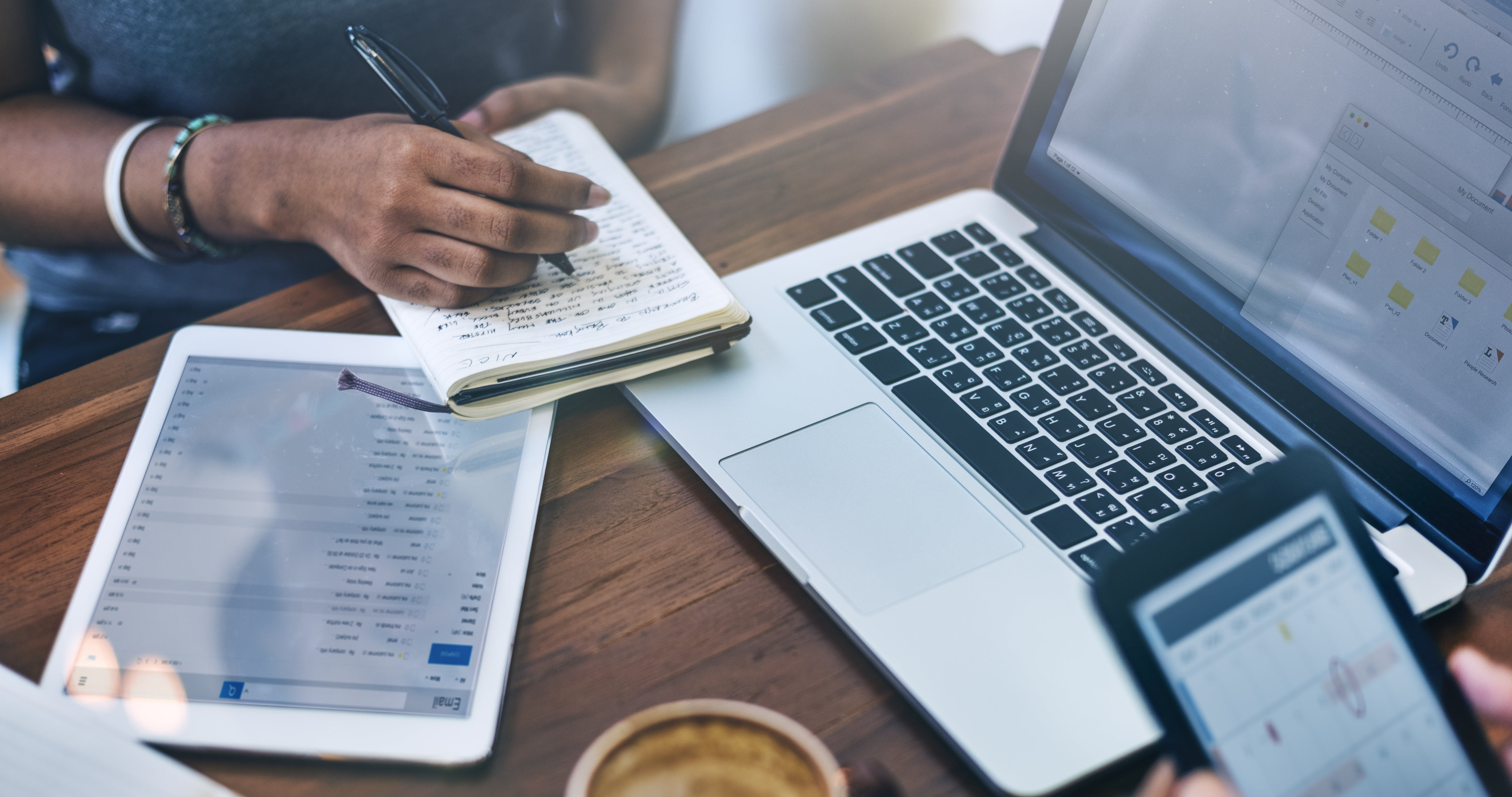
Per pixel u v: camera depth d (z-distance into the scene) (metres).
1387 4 0.47
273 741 0.40
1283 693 0.34
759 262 0.65
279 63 0.81
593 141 0.68
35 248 0.75
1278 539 0.35
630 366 0.53
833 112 0.79
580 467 0.52
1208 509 0.35
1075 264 0.64
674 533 0.50
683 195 0.71
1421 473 0.48
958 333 0.58
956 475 0.50
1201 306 0.57
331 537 0.47
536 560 0.48
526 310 0.55
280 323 0.59
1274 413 0.54
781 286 0.61
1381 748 0.35
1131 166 0.59
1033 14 1.38
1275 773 0.33
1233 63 0.54
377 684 0.42
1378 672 0.35
